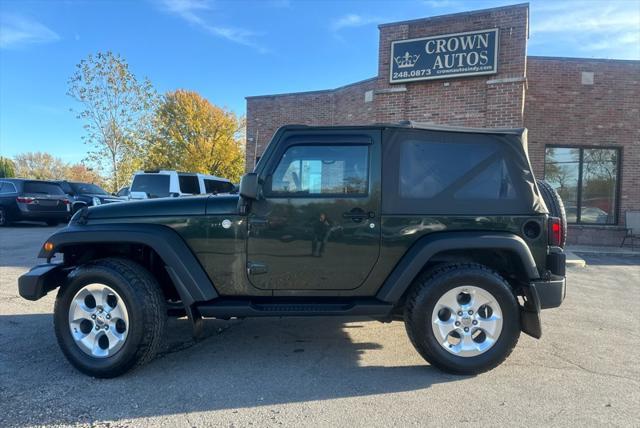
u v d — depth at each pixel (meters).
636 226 13.12
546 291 3.75
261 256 3.79
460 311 3.69
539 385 3.54
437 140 3.90
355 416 3.03
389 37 11.48
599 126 13.44
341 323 5.20
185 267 3.69
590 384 3.57
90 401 3.23
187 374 3.72
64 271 4.05
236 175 40.84
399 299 3.86
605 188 13.68
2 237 13.10
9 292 6.42
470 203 3.83
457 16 10.73
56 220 16.95
